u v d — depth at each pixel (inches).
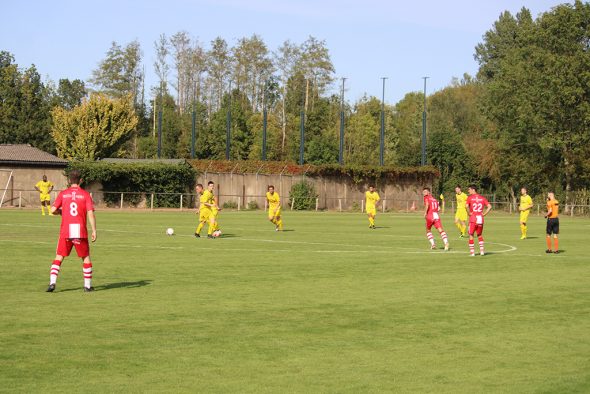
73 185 571.2
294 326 449.4
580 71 2837.1
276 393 309.7
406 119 4884.4
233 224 1641.2
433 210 1032.2
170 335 416.5
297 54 4429.1
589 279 706.2
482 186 3629.4
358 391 315.3
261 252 939.3
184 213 2138.3
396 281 669.9
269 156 3939.5
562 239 1336.1
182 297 552.7
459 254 969.5
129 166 2411.4
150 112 4586.6
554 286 652.7
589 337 430.9
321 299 555.2
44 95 4345.5
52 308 495.8
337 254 932.6
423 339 419.2
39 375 330.3
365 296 574.6
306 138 4028.1
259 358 368.2
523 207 1346.0
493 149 3336.6
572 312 515.5
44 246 945.5
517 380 337.4
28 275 663.1
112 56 4471.0
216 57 4665.4
